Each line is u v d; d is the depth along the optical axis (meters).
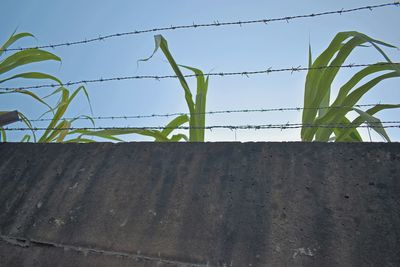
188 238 0.93
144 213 1.02
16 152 1.41
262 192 0.98
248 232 0.90
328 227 0.86
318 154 1.03
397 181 0.91
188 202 1.01
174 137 2.28
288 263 0.82
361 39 1.63
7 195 1.23
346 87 1.83
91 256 0.97
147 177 1.13
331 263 0.80
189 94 1.92
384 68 1.69
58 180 1.22
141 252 0.93
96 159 1.26
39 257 1.02
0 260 1.04
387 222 0.84
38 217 1.11
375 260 0.78
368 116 1.39
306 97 1.90
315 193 0.94
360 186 0.92
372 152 0.99
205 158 1.13
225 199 0.99
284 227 0.88
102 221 1.04
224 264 0.86
